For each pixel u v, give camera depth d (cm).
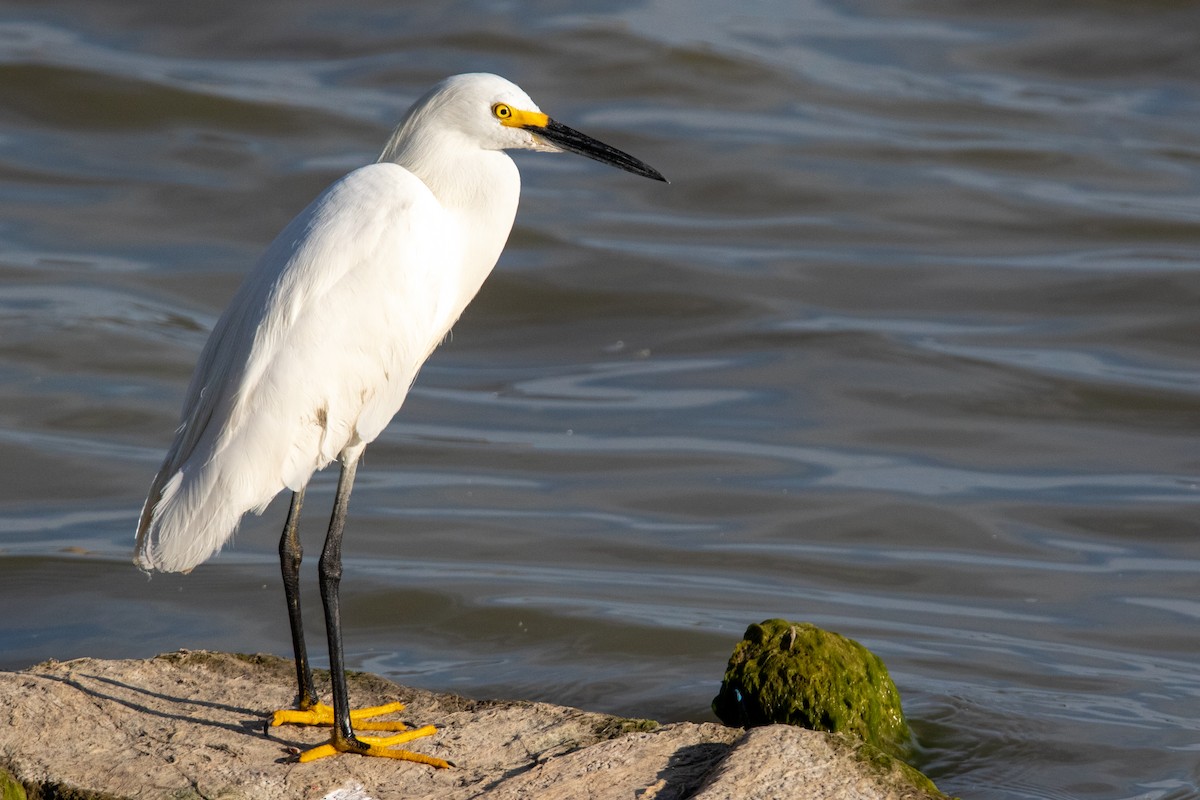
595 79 2506
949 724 955
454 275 807
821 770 677
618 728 754
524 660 1059
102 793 679
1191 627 1127
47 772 695
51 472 1395
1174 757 919
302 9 2773
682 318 1814
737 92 2486
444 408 1574
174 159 2216
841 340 1739
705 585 1188
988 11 2806
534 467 1427
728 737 723
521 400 1597
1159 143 2331
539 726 761
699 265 1947
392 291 751
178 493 708
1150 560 1247
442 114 812
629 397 1600
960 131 2372
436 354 1733
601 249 1988
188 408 749
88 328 1719
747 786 662
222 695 800
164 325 1745
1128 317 1803
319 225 749
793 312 1823
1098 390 1611
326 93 2436
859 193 2172
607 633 1095
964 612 1152
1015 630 1119
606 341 1759
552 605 1142
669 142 2306
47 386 1582
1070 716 973
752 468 1423
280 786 688
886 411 1563
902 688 1005
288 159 2216
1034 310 1830
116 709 764
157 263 1914
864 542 1278
